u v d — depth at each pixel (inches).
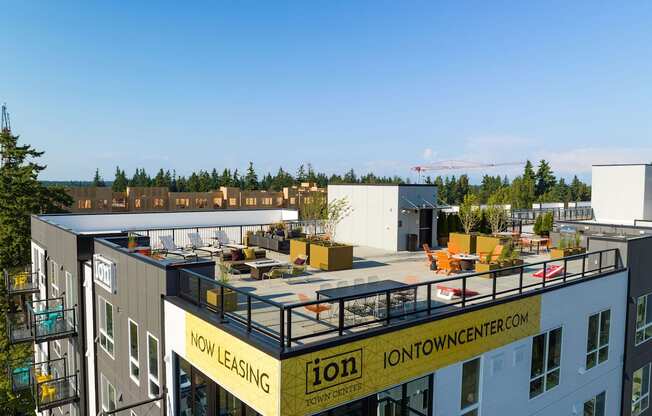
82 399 610.9
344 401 307.1
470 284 559.8
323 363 295.7
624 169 1279.5
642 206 1250.0
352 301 425.1
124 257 479.2
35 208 1259.8
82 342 593.9
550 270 586.9
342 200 919.0
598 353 543.8
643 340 615.8
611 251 580.7
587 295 516.4
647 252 605.9
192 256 695.7
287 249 798.5
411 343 346.0
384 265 706.8
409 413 356.8
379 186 898.1
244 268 639.8
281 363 276.7
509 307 422.9
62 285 655.8
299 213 1186.6
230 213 1137.4
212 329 343.6
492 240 812.6
